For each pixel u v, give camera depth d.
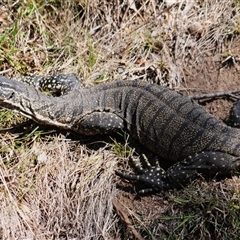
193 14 13.10
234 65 12.31
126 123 11.46
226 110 11.77
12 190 10.88
